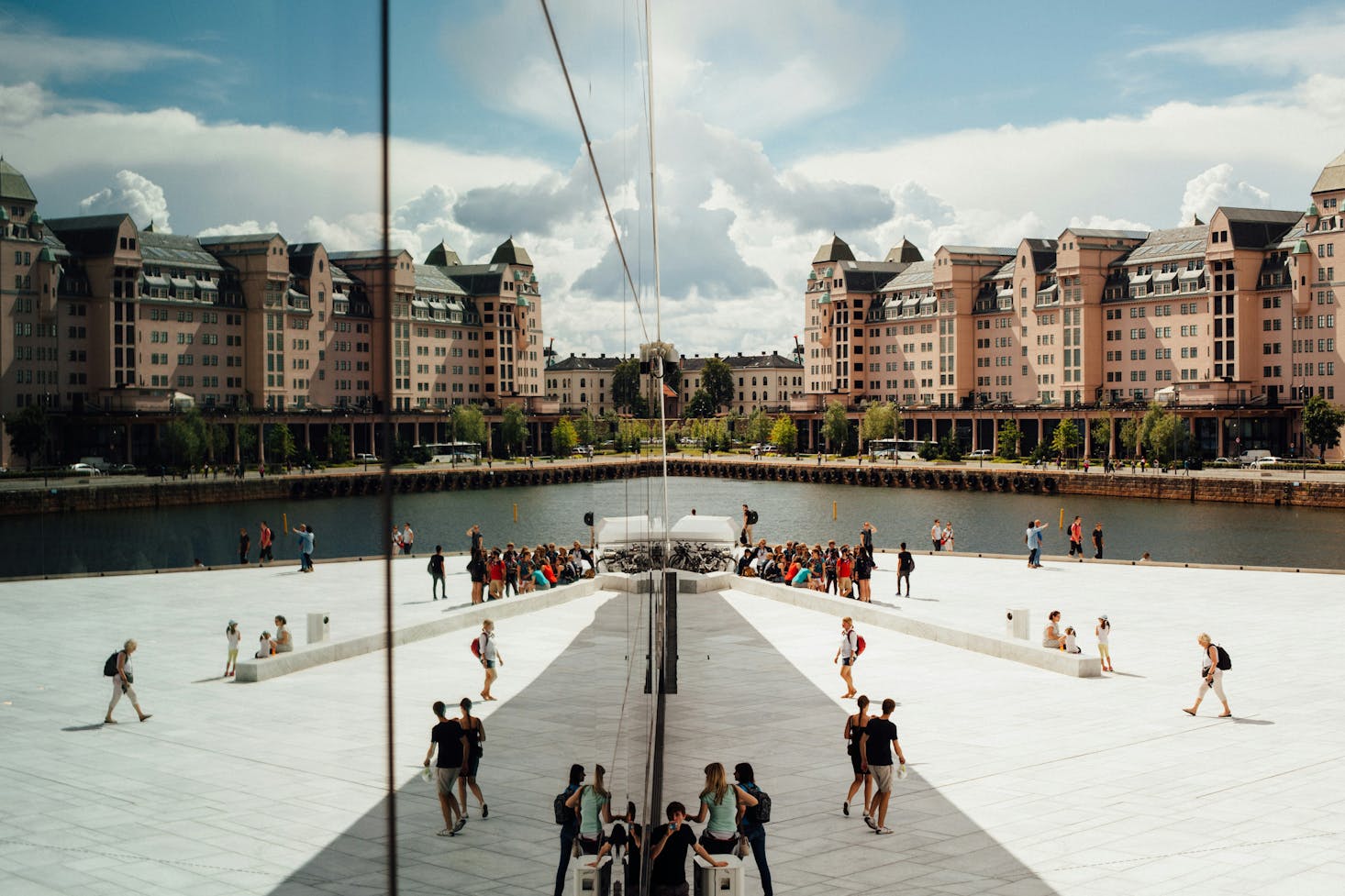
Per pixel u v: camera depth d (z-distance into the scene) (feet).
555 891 14.11
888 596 126.72
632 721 26.81
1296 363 444.14
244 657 7.43
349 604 8.47
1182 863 45.42
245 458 7.62
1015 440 506.07
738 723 69.67
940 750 63.21
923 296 599.98
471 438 20.63
